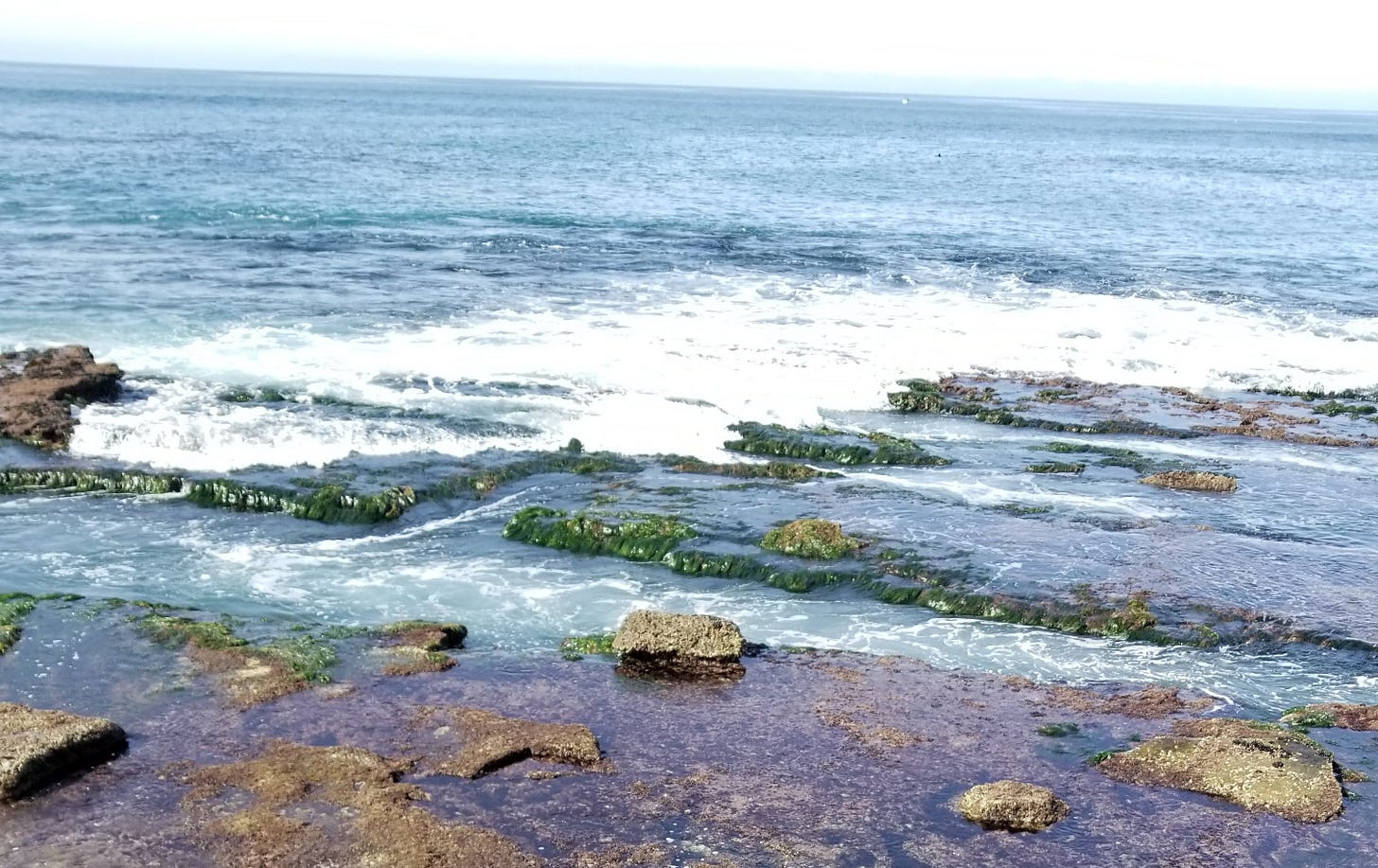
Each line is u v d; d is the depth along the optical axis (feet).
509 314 117.91
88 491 73.20
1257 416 98.78
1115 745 48.39
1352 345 121.80
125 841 39.19
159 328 106.73
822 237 176.24
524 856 39.27
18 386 83.46
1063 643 58.49
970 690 53.11
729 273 144.15
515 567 65.51
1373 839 42.09
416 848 39.11
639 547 67.21
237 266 133.80
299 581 62.75
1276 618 60.08
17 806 40.86
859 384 99.45
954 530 70.59
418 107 614.34
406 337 107.86
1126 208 232.32
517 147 326.44
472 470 77.20
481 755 44.83
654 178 253.65
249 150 272.92
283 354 100.89
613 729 48.37
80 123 345.51
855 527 70.33
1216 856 40.93
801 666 54.95
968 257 163.73
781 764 46.09
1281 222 218.79
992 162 354.54
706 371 100.63
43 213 158.40
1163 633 58.85
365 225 165.58
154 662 51.93
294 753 44.65
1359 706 51.75
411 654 53.78
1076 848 41.19
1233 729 48.70
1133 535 70.95
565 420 87.15
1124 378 109.09
